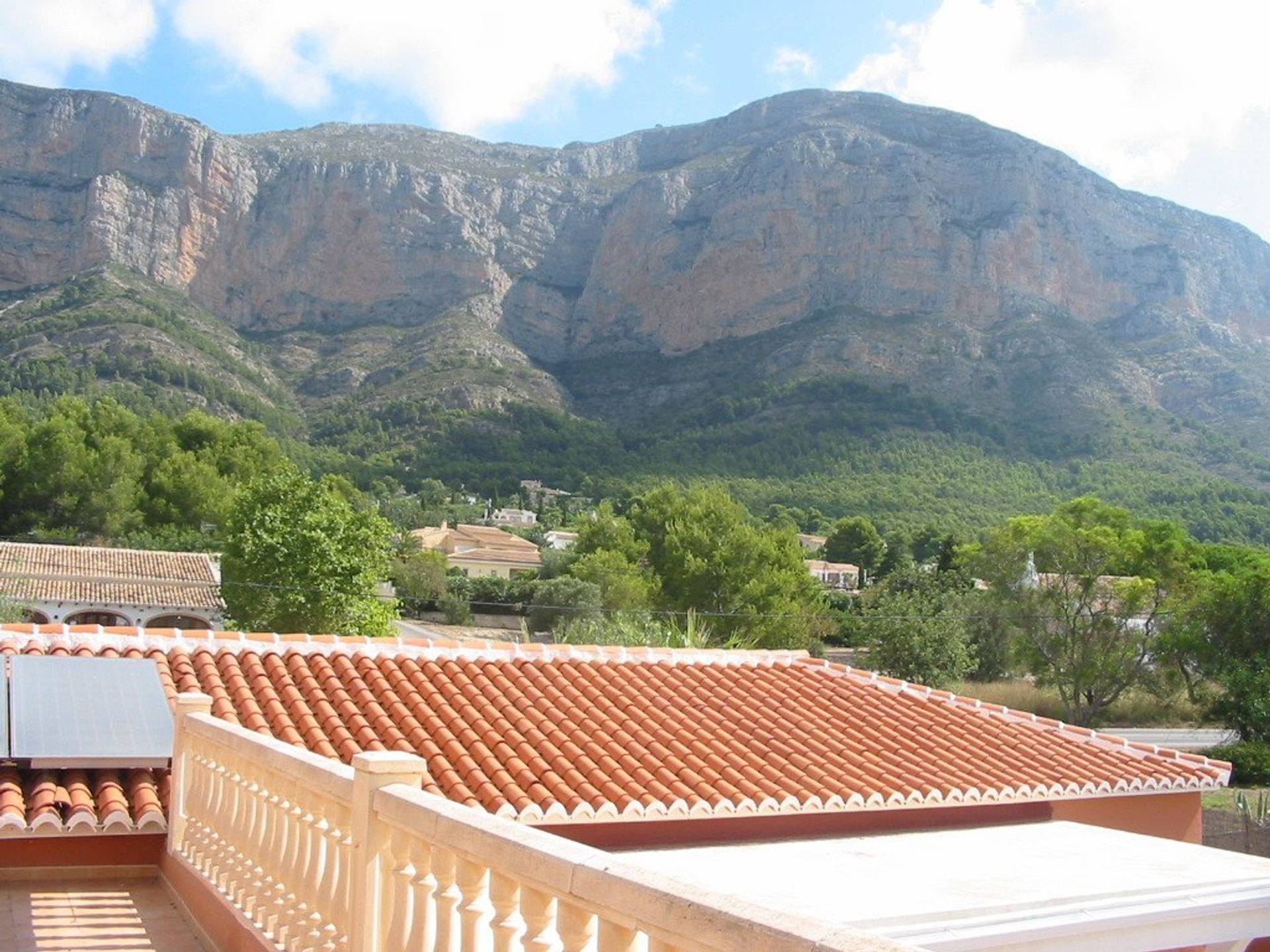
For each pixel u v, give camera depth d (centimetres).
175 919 620
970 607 4956
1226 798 2859
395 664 1173
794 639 4688
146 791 713
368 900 392
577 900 264
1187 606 4484
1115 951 820
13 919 607
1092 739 1359
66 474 5738
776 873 885
